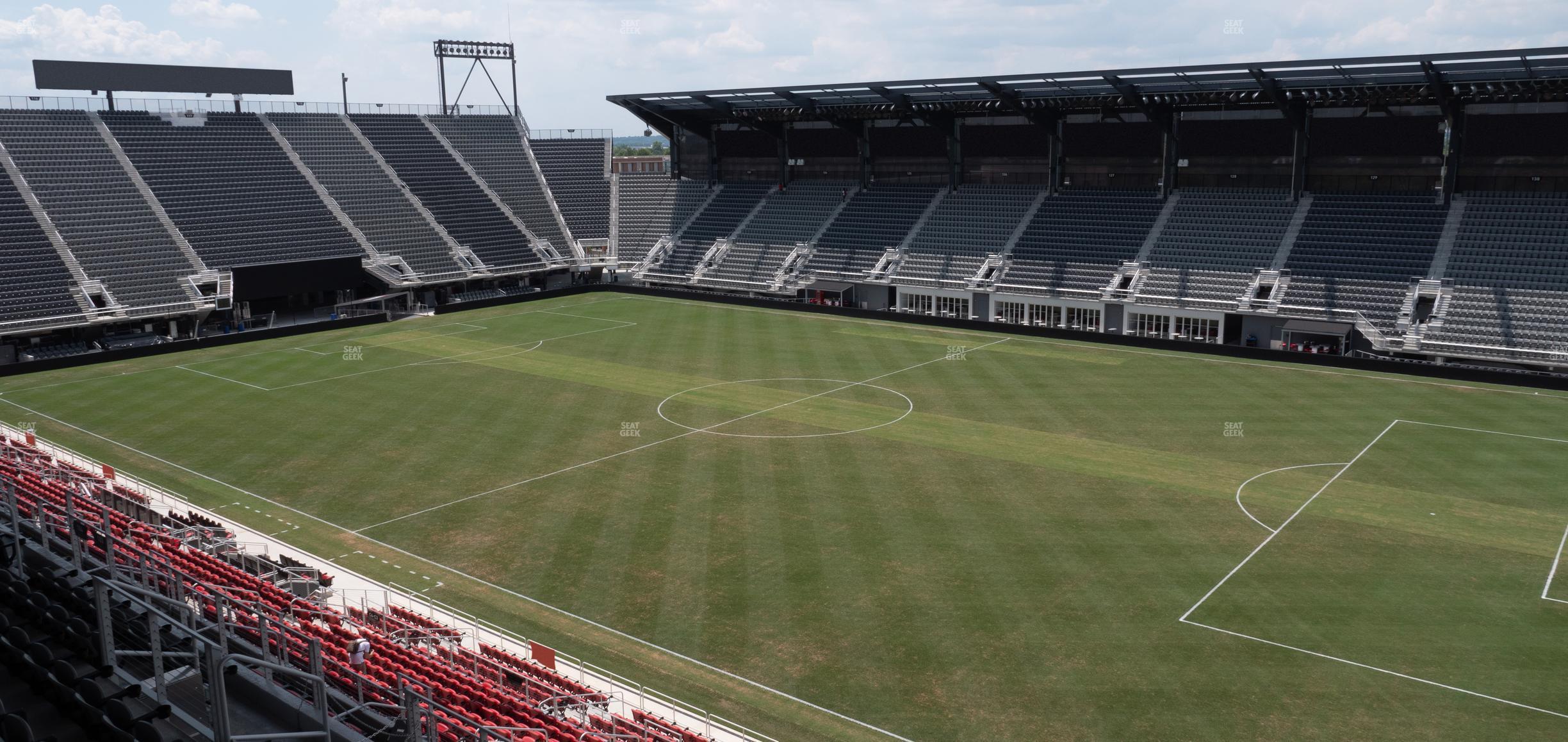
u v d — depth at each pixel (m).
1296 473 40.00
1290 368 59.22
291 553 33.03
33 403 52.44
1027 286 75.31
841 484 39.31
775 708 23.89
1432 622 27.42
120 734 14.80
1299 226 70.62
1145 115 77.88
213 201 81.12
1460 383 54.88
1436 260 64.25
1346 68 60.69
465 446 44.59
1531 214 64.19
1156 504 36.75
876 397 52.84
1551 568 30.77
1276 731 22.47
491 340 69.25
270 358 63.81
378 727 18.09
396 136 98.44
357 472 41.12
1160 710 23.44
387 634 26.39
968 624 27.75
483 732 17.34
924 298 79.25
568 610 29.00
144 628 19.33
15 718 14.03
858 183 94.81
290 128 92.12
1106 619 27.92
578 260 95.75
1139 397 52.59
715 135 102.75
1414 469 40.25
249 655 19.06
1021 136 85.12
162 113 85.88
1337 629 27.16
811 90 80.19
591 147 108.75
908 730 22.88
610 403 51.88
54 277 68.38
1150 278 71.62
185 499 38.12
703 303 85.25
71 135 79.44
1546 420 47.09
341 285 80.31
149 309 69.12
